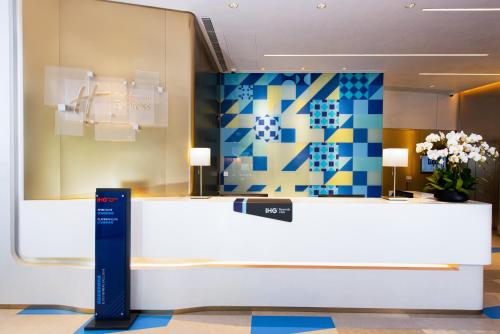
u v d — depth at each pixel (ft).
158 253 10.99
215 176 21.04
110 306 10.16
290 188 23.15
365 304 11.05
